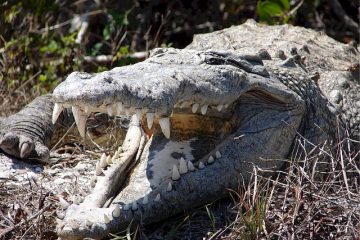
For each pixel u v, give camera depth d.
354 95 12.30
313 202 9.29
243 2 19.14
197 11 19.30
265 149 9.98
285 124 10.17
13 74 15.42
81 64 15.99
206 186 9.49
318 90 11.18
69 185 10.59
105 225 8.80
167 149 9.93
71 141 12.38
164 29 18.64
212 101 9.41
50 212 9.80
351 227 8.98
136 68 9.25
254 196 9.19
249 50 12.77
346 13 19.78
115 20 17.22
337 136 11.09
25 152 11.07
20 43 15.84
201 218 9.64
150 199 9.19
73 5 18.80
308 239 9.12
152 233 9.36
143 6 18.98
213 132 10.09
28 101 14.49
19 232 9.46
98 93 8.50
